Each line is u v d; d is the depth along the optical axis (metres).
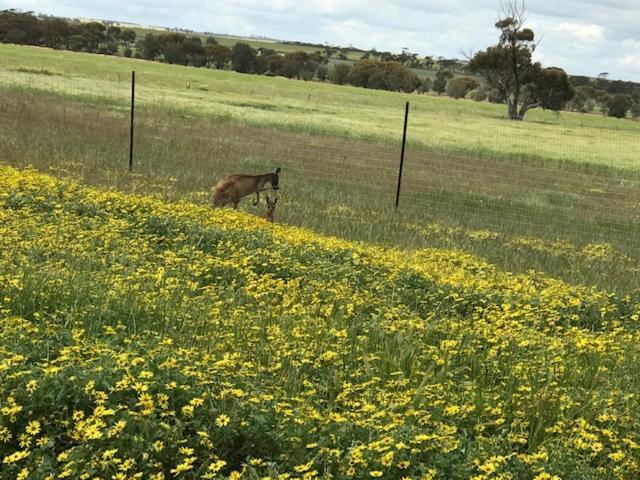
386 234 13.80
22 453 4.11
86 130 24.16
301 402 5.24
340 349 6.56
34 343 5.57
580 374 6.48
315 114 46.56
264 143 27.61
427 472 4.27
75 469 4.08
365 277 9.88
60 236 9.55
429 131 42.31
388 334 7.25
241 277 9.23
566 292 10.02
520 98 86.88
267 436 4.64
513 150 35.91
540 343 7.20
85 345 5.54
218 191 13.85
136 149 21.78
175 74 78.62
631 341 7.90
